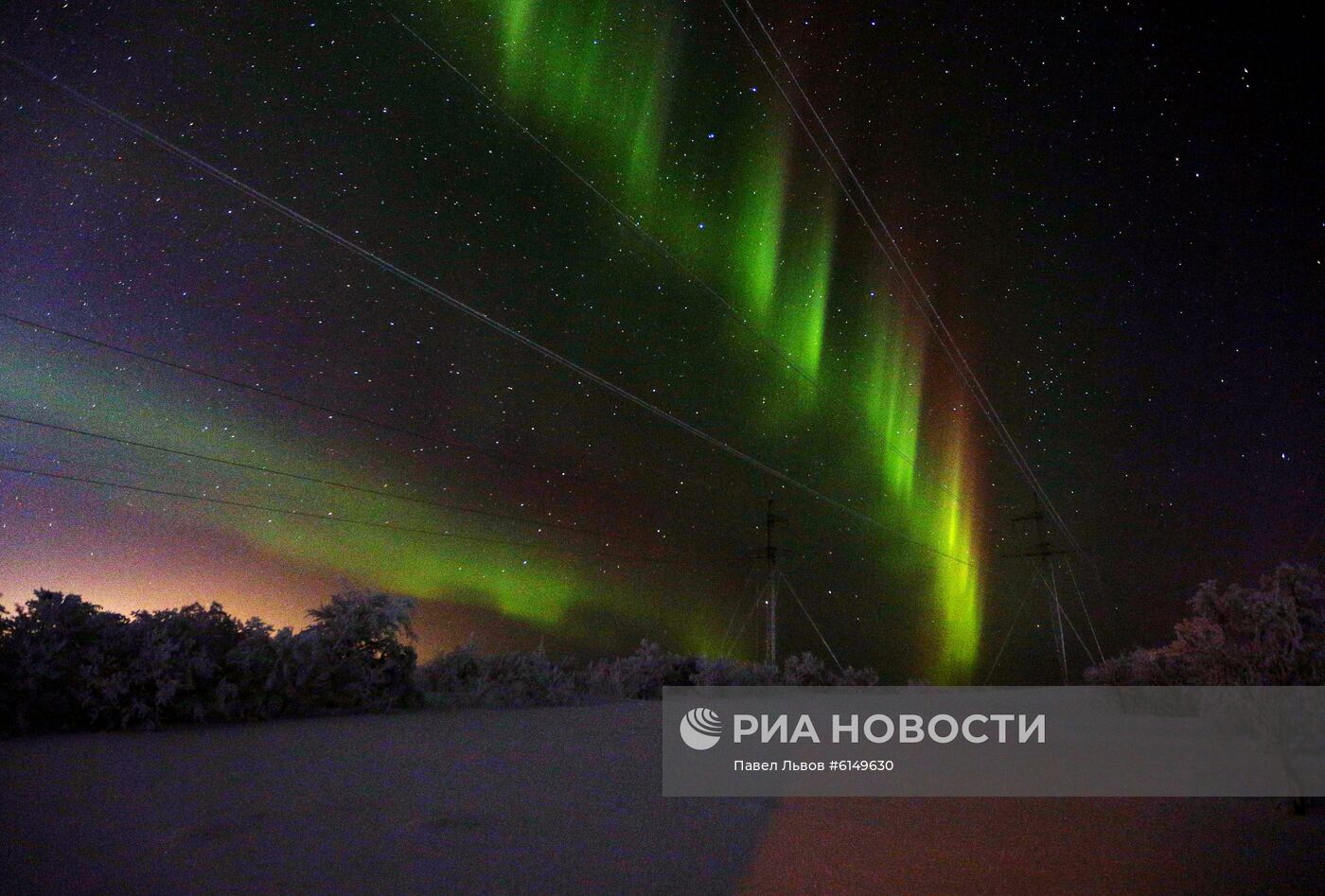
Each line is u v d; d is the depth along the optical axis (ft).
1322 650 16.84
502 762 19.63
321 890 9.63
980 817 14.56
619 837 12.57
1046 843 12.64
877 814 14.82
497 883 10.10
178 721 24.76
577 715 33.01
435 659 41.60
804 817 14.52
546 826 13.15
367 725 26.35
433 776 17.25
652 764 20.13
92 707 22.86
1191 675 22.85
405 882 10.02
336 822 12.84
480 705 36.94
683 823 13.71
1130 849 12.27
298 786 15.55
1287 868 11.21
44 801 13.52
